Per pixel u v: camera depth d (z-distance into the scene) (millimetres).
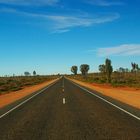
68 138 7891
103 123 10344
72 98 21875
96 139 7707
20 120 11414
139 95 24625
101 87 40688
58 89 35656
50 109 15062
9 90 38531
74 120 11172
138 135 8195
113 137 7941
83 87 40469
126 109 14477
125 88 36844
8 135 8461
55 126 9875
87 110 14328
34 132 8867
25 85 55594
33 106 16781
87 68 114312
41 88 40062
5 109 15492
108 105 16578
